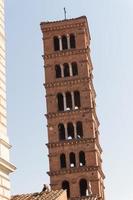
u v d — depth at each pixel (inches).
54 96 3336.6
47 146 3196.4
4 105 1030.4
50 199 1875.0
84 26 3521.2
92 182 3041.3
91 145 3149.6
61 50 3464.6
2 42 1077.8
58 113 3275.1
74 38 3506.4
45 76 3403.1
